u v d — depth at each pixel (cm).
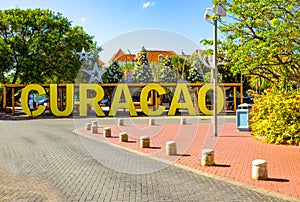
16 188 745
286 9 1464
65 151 1234
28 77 3550
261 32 1534
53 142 1467
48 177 845
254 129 1549
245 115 1823
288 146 1285
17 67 3572
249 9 1577
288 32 1477
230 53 1719
